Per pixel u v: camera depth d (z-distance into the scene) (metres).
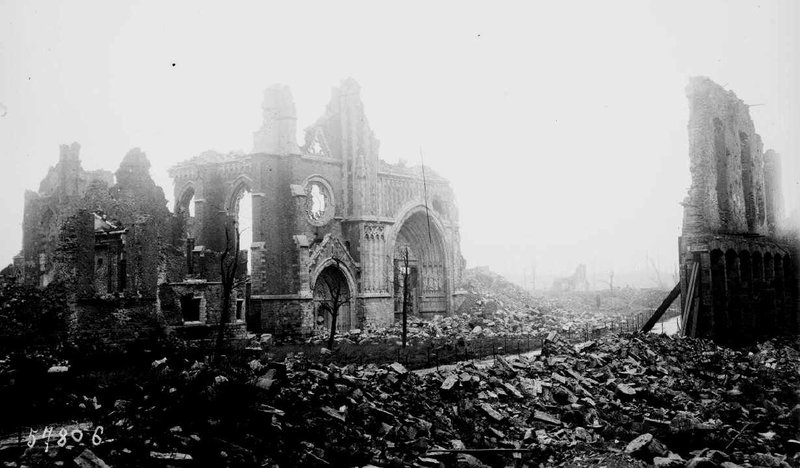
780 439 32.56
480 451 29.33
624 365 44.53
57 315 44.72
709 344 56.25
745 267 66.06
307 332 64.38
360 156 74.75
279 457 25.16
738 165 68.25
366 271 73.88
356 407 30.91
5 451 21.89
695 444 30.95
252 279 66.12
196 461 23.05
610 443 31.20
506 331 71.44
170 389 28.27
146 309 47.34
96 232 51.91
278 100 68.38
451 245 88.31
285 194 67.94
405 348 51.81
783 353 54.47
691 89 63.78
